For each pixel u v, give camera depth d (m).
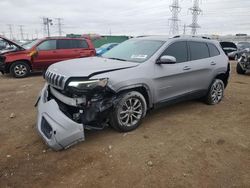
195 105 5.93
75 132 3.49
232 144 3.91
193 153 3.61
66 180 2.96
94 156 3.46
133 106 4.18
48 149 3.64
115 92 3.85
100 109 3.74
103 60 4.55
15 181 2.93
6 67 10.18
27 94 6.96
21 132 4.25
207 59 5.59
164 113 5.26
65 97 3.76
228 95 7.13
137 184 2.90
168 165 3.28
